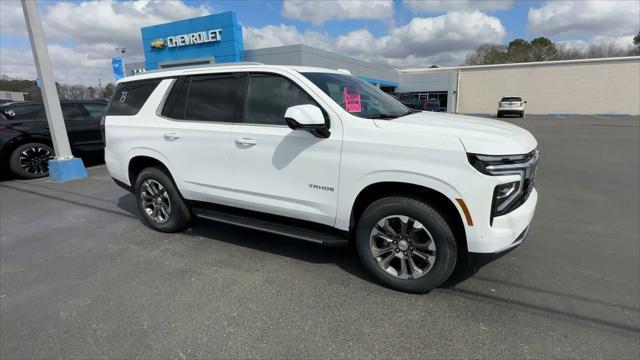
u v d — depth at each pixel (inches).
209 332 98.2
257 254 144.9
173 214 162.1
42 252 153.3
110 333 98.9
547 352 88.3
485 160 96.1
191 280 125.8
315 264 135.5
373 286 119.4
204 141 140.8
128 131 163.3
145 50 949.2
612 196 217.0
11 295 120.0
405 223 109.9
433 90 1438.2
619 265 131.1
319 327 99.2
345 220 117.4
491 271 127.7
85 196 239.9
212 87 142.3
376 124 110.0
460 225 104.4
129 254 148.3
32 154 301.1
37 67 267.3
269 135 124.9
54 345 95.0
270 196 129.6
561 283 119.5
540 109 1251.8
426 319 101.7
